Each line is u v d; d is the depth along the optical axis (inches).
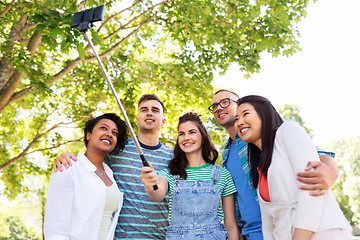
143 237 116.2
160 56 395.2
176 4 260.1
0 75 264.4
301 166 78.7
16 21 242.7
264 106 95.7
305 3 304.0
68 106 374.6
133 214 117.3
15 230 1552.7
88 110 366.6
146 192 113.7
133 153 128.6
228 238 117.5
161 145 138.2
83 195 103.1
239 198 120.6
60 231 97.7
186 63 332.8
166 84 336.8
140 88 369.4
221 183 120.3
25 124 392.5
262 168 90.5
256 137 95.5
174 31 268.7
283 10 298.7
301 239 74.8
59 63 359.6
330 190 80.4
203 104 341.4
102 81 358.9
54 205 99.5
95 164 114.7
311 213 74.7
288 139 84.3
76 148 407.5
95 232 102.0
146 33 361.1
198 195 114.3
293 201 81.7
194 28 269.9
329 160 82.2
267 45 293.6
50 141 387.5
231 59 311.4
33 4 222.1
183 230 110.6
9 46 227.9
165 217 121.9
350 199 1380.4
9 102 267.0
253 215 115.3
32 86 238.1
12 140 394.3
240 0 291.4
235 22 293.3
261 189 93.4
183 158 124.1
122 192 118.0
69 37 180.4
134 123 328.5
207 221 112.0
